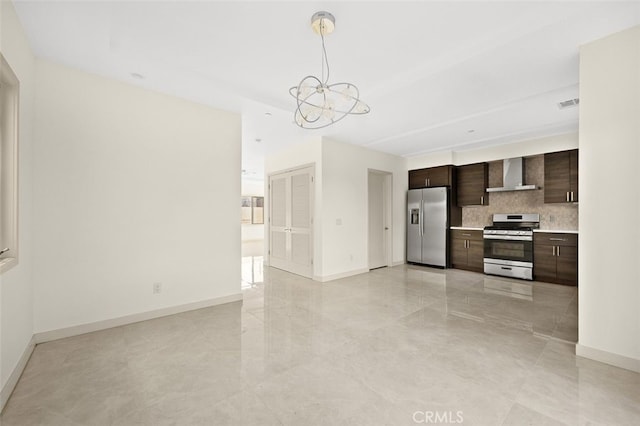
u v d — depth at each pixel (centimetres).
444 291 409
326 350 233
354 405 166
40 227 240
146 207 298
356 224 528
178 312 319
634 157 199
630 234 201
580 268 222
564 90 300
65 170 253
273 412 160
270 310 330
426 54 245
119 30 211
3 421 153
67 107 254
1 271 166
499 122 400
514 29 209
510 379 191
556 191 458
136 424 151
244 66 264
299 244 522
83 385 184
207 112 342
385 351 231
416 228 618
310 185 494
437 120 394
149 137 300
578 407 163
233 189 364
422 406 165
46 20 198
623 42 202
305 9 191
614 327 207
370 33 216
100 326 270
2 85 190
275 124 412
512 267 490
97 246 269
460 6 188
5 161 192
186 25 207
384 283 457
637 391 177
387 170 596
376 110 358
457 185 591
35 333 239
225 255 357
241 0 183
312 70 271
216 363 212
